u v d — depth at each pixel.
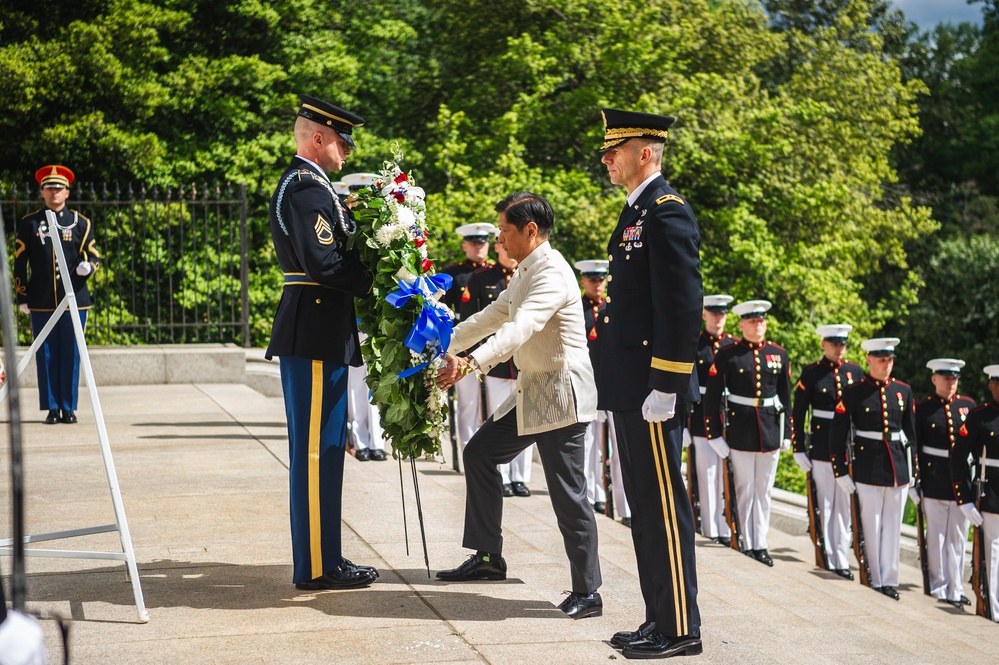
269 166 20.95
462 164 20.75
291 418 4.39
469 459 4.68
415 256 4.24
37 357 8.48
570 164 22.88
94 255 8.70
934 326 28.11
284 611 4.08
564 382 4.54
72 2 19.56
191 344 11.70
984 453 8.95
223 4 21.39
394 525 5.67
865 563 9.12
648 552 4.22
